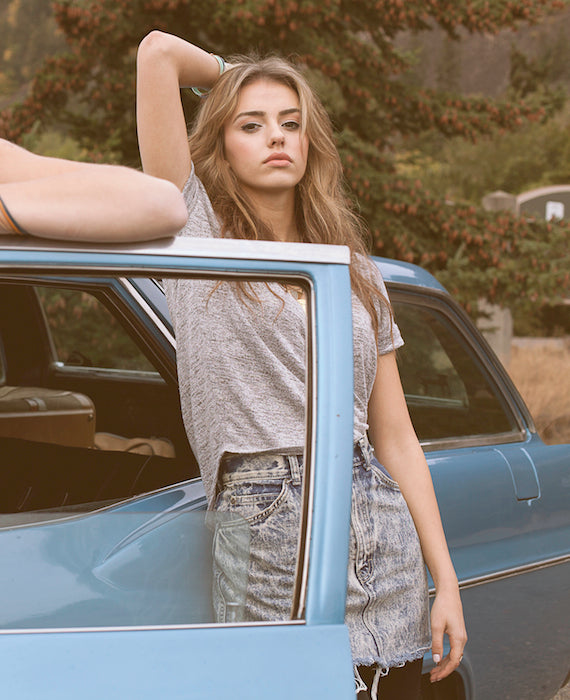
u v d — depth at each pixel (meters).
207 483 1.57
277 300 1.53
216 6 7.02
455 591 1.77
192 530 1.39
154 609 1.34
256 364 1.52
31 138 7.45
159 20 7.17
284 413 1.52
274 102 1.71
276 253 1.30
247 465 1.51
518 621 2.64
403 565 1.65
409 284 2.64
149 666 1.16
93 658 1.15
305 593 1.26
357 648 1.55
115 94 7.44
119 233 1.18
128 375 2.75
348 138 7.36
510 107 7.99
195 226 1.62
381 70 7.80
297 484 1.50
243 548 1.45
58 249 1.18
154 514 1.37
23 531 1.30
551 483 2.78
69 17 7.36
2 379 3.01
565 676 2.87
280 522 1.47
